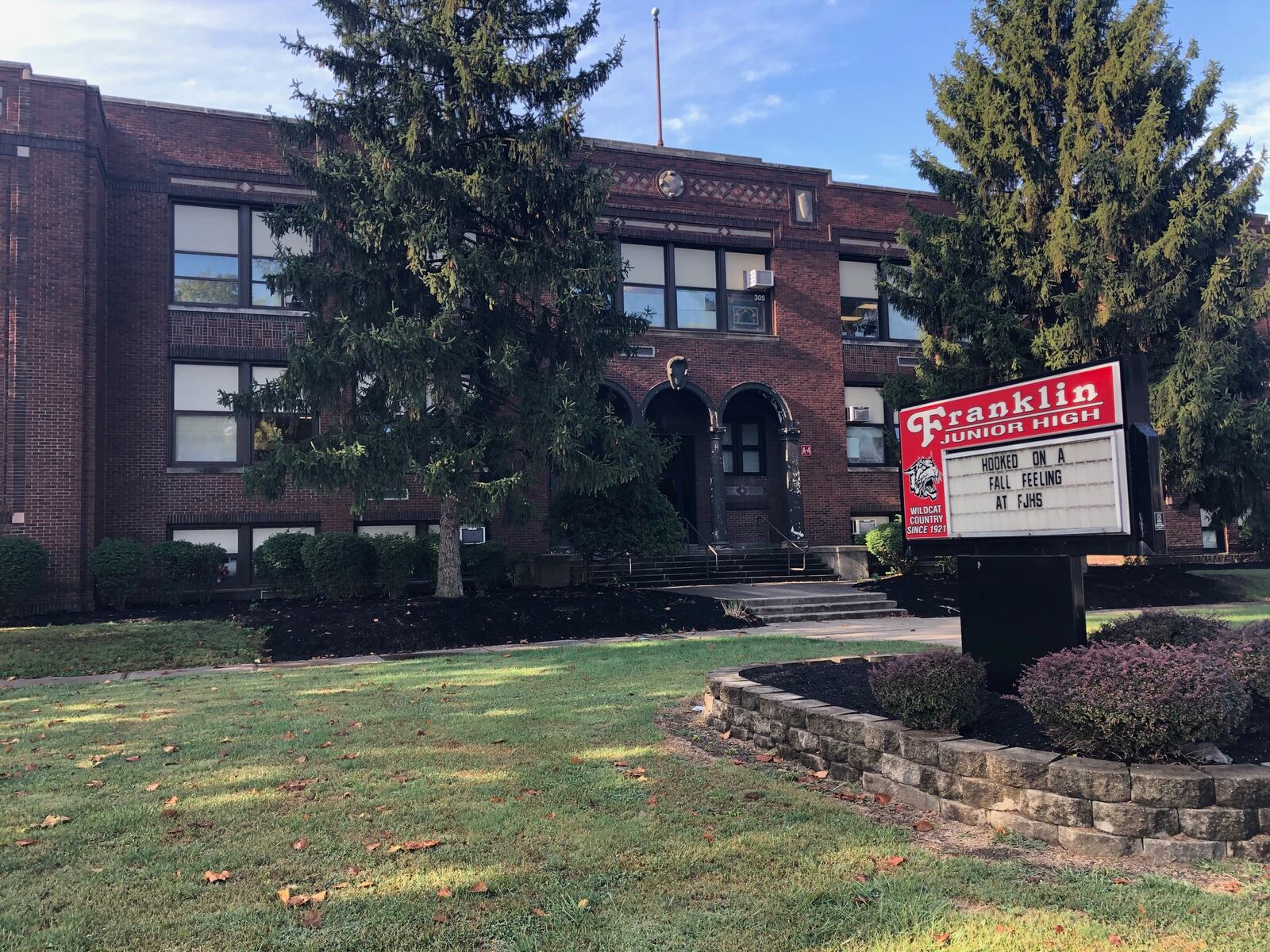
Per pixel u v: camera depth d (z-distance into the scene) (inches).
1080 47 754.2
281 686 386.3
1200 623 280.1
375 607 589.0
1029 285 764.0
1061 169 760.3
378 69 574.9
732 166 954.1
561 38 601.0
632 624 586.6
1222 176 723.4
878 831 187.2
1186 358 700.7
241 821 195.6
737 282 959.0
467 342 571.5
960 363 794.8
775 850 176.1
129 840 184.7
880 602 684.1
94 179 692.1
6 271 653.3
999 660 269.4
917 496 310.7
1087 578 765.3
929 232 817.5
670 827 189.2
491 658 464.1
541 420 582.6
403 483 591.8
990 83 787.4
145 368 738.2
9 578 600.4
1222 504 751.1
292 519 767.7
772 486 979.3
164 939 140.1
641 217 911.7
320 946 137.3
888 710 223.6
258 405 576.1
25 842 183.5
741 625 609.0
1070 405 259.6
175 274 758.5
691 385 916.6
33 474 647.8
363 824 192.2
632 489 719.7
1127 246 747.4
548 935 140.1
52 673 454.9
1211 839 168.6
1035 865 169.2
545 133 568.1
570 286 579.8
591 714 309.7
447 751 255.4
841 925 142.7
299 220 592.1
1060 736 198.2
